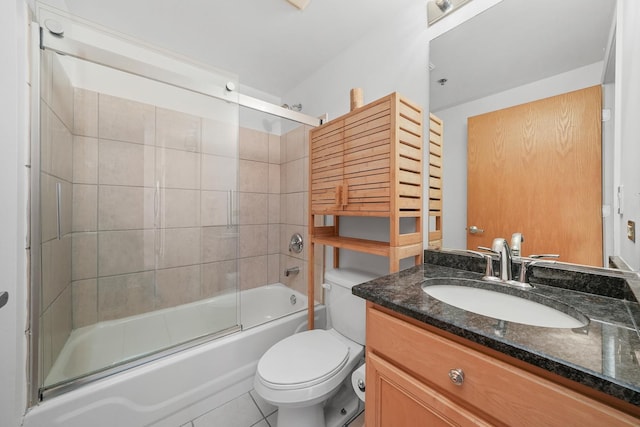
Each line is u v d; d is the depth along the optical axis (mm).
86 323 1488
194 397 1242
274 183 2402
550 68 854
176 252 1785
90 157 1504
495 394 507
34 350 944
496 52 987
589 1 786
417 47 1253
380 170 1093
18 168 889
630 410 386
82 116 1471
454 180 1115
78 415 962
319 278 1946
